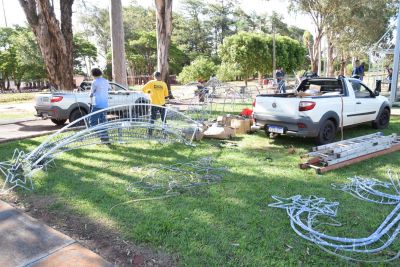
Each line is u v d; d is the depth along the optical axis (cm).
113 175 536
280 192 455
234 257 303
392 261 297
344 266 290
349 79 816
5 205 427
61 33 1296
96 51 5944
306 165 562
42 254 313
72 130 941
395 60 1348
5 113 1480
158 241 331
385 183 482
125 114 1045
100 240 338
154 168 569
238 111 1308
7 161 608
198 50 7000
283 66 3941
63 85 1332
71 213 400
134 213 394
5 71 5519
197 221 371
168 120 923
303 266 289
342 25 2931
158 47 1675
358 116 812
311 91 821
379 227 350
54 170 565
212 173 541
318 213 385
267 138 814
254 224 363
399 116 1123
